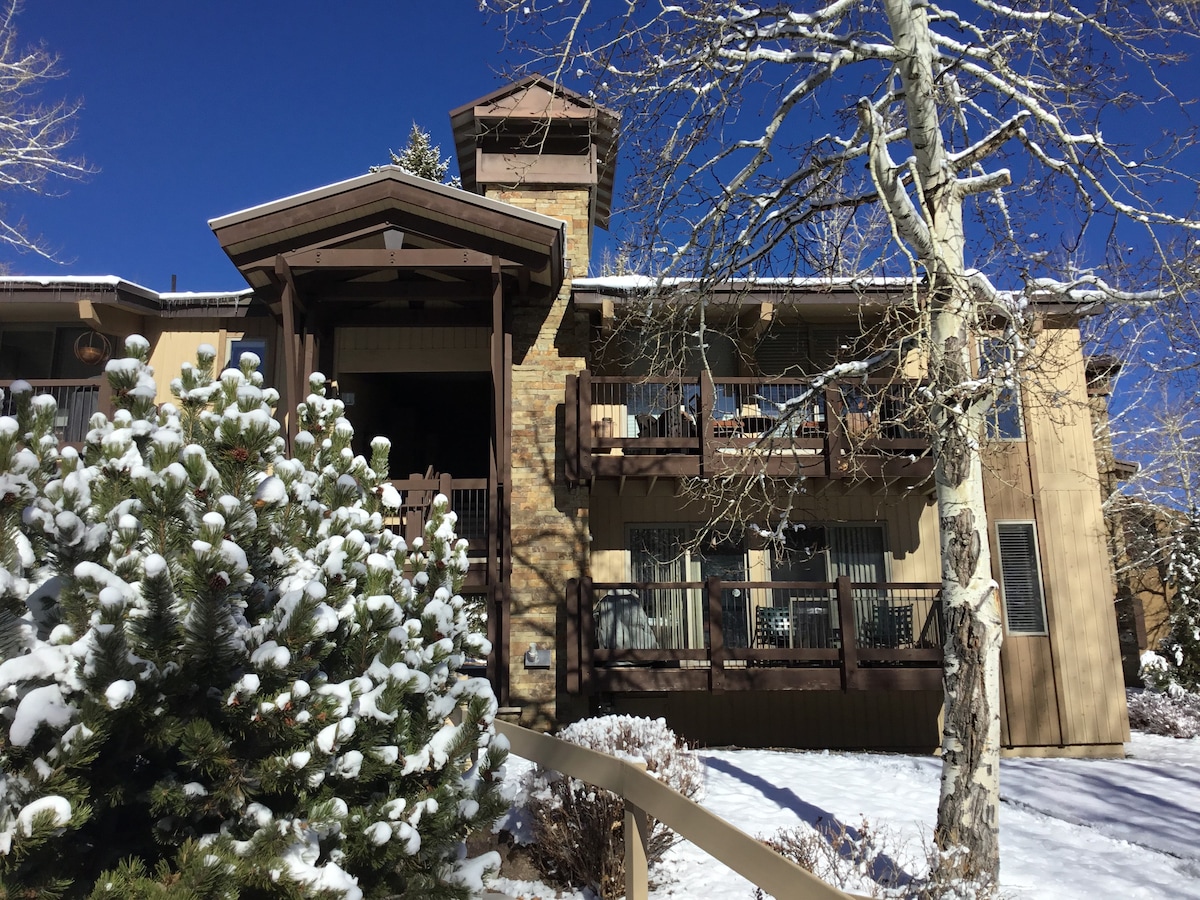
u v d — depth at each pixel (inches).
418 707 183.8
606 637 497.0
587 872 244.7
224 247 468.4
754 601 521.7
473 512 522.6
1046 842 313.0
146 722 136.0
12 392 166.7
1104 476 846.5
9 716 126.6
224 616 141.9
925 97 282.4
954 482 268.4
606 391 543.2
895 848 265.3
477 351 552.7
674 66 327.9
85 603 136.6
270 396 193.5
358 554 182.1
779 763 410.6
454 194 471.2
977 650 257.8
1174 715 644.7
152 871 136.8
